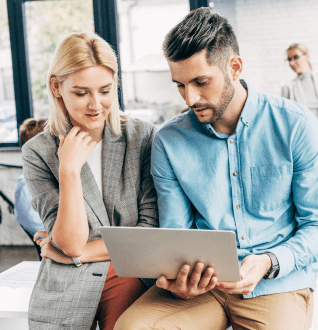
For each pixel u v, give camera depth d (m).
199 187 1.32
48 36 4.24
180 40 1.14
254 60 3.82
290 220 1.32
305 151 1.24
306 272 1.26
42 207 1.44
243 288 1.11
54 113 1.43
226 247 0.99
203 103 1.19
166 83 4.50
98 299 1.33
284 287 1.22
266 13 3.72
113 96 1.40
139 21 4.94
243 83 1.34
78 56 1.26
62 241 1.31
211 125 1.33
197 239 1.01
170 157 1.34
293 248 1.19
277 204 1.28
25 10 4.23
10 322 1.65
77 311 1.31
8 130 4.37
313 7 3.61
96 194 1.43
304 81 3.72
